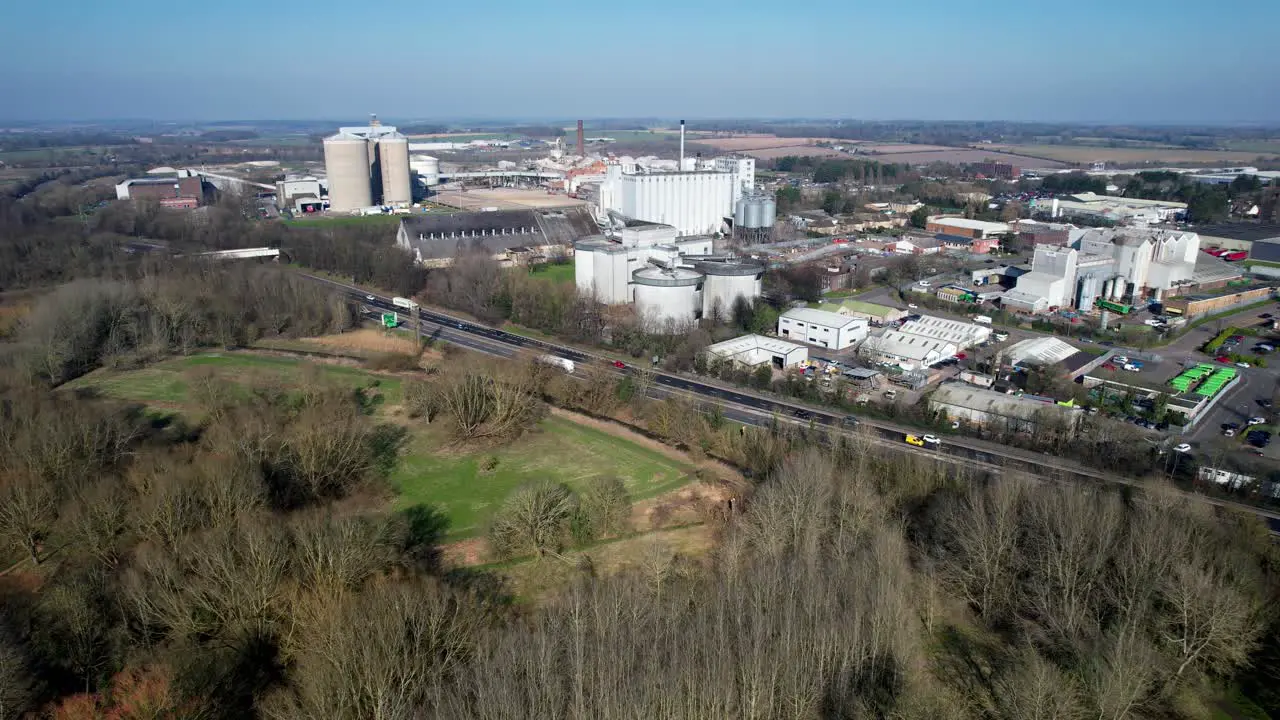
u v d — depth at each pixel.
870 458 161.88
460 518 152.00
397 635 96.31
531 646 97.12
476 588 126.06
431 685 94.62
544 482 152.62
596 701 88.94
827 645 100.75
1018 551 127.88
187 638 106.88
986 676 110.50
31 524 130.50
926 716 98.25
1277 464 177.50
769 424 194.50
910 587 121.75
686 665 92.50
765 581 109.50
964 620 123.56
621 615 105.44
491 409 194.12
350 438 163.12
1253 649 110.12
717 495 160.88
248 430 160.25
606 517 146.75
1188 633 110.88
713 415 190.50
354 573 116.38
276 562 113.88
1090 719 98.88
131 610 110.62
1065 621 114.12
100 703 97.25
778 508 135.50
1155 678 105.50
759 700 93.00
